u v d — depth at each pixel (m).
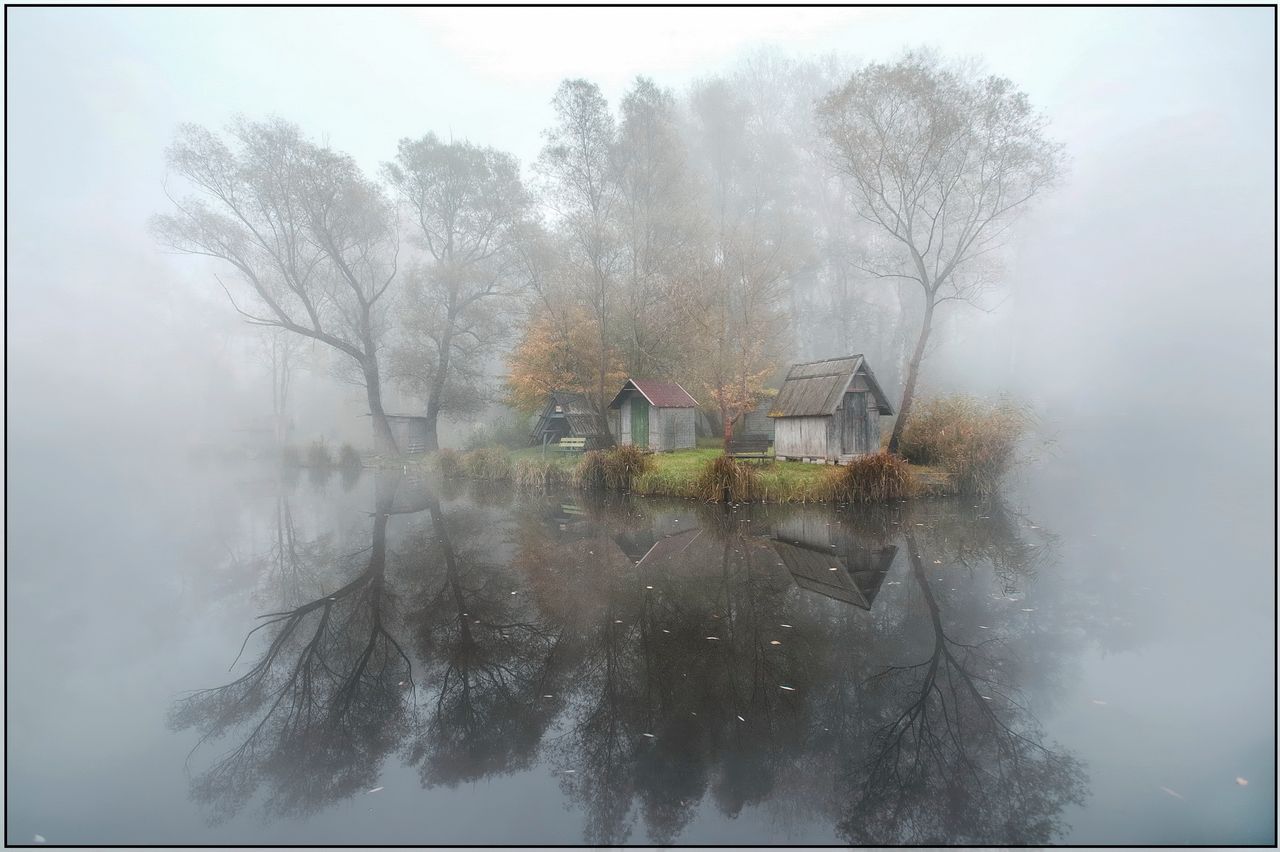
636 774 5.32
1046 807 4.72
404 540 14.49
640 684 6.88
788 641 7.91
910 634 8.11
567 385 30.98
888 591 9.88
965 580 10.45
